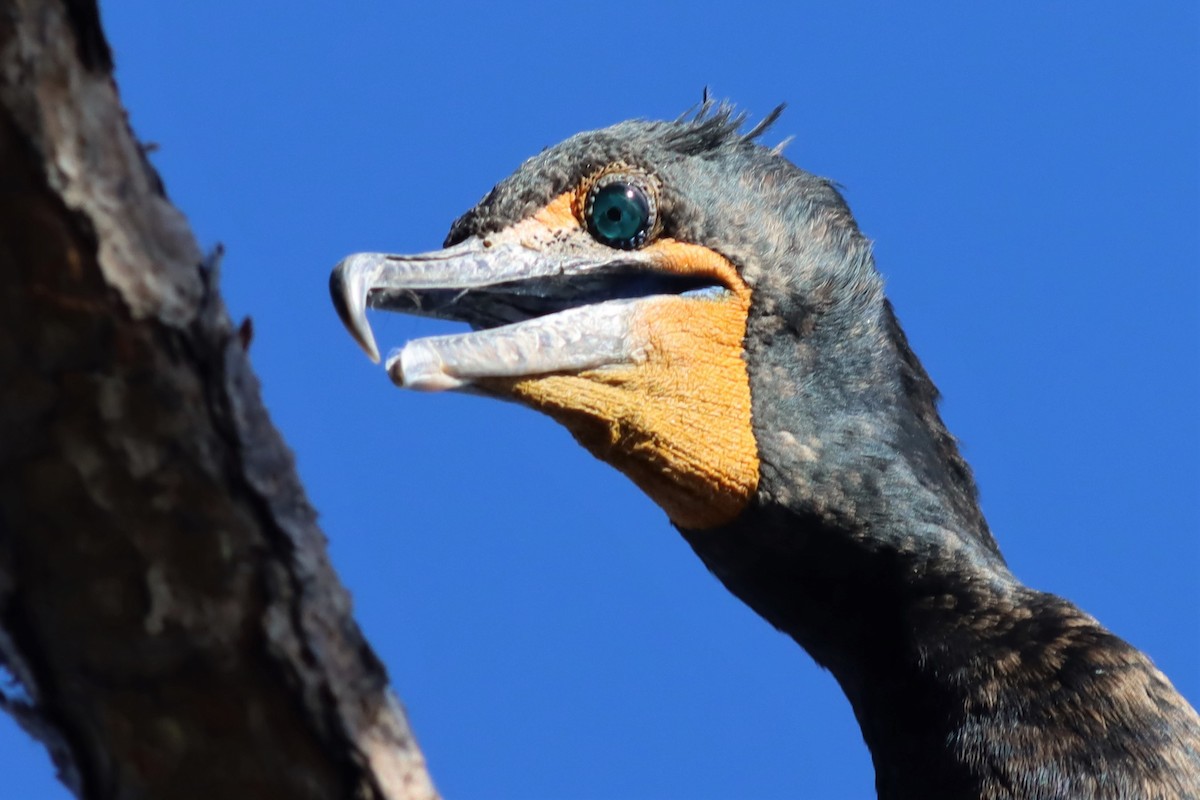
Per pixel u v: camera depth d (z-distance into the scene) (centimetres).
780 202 1142
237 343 530
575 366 1073
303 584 550
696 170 1141
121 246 500
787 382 1113
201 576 534
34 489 515
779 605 1134
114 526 523
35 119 482
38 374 503
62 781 587
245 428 529
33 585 529
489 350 1048
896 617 1086
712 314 1112
